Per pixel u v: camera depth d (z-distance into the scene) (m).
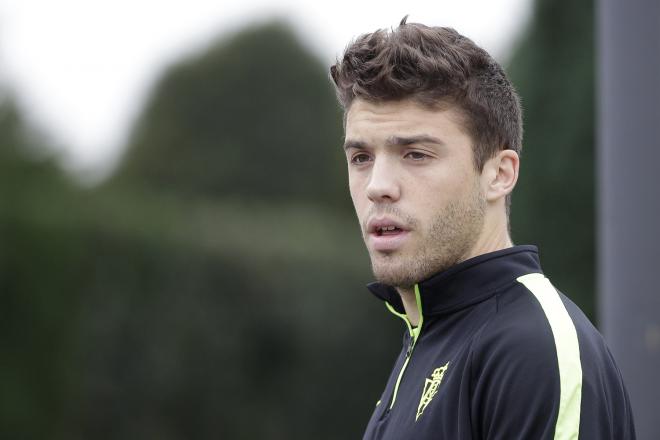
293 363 33.69
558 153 26.44
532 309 4.36
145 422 30.23
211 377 31.73
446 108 4.65
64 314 27.95
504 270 4.61
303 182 53.59
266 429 32.97
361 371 34.94
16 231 27.17
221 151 53.31
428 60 4.61
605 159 6.39
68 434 28.16
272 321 33.19
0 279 26.86
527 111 27.19
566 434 3.96
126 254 29.78
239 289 32.56
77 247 28.50
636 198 6.22
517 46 29.17
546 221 26.58
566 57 26.70
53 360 27.67
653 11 6.23
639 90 6.24
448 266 4.74
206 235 32.38
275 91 53.78
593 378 4.12
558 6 26.83
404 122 4.65
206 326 31.69
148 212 31.69
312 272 34.28
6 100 29.11
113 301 29.41
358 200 4.88
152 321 30.41
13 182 27.73
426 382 4.58
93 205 29.75
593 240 25.98
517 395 4.08
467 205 4.71
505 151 4.88
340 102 5.09
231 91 53.72
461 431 4.27
